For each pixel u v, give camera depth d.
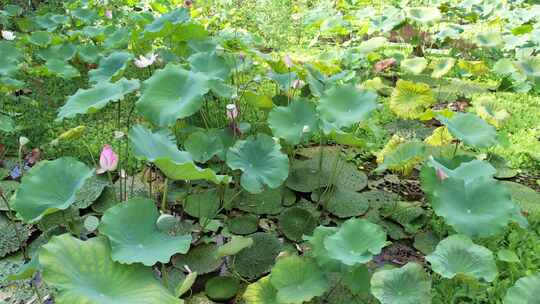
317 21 6.72
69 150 3.83
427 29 6.86
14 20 6.50
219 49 4.09
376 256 2.90
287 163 2.89
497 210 2.46
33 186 2.31
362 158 3.98
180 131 3.52
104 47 4.98
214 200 3.32
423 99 3.95
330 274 2.68
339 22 6.41
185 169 2.31
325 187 3.50
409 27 6.41
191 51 4.38
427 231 3.11
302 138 3.15
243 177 2.79
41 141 3.96
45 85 4.98
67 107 2.94
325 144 4.17
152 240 2.17
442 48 7.03
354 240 2.29
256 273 2.72
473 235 2.40
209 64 3.73
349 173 3.71
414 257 2.90
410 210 3.24
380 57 5.98
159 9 6.88
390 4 8.67
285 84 3.86
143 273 2.04
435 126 4.68
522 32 6.50
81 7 6.72
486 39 5.99
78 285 1.86
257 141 2.96
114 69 3.99
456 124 3.16
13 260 2.78
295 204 3.36
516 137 4.31
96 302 1.80
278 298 2.18
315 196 3.39
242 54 4.15
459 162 3.09
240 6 7.53
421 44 6.48
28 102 4.45
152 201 2.28
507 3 8.30
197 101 2.82
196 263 2.77
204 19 6.24
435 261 2.20
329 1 8.37
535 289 2.03
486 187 2.55
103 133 4.11
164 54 4.35
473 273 2.17
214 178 2.39
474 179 2.61
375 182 3.68
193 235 2.98
